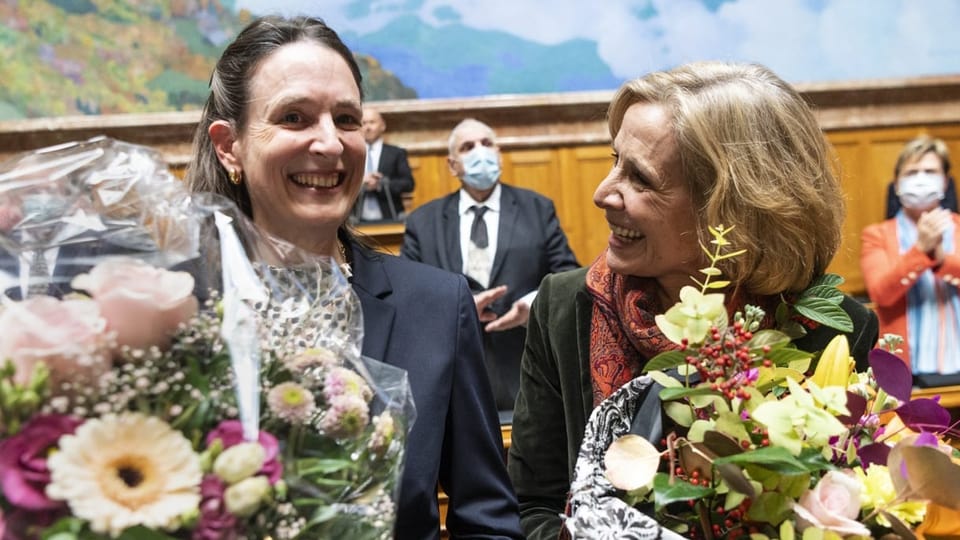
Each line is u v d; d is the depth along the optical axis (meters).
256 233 1.05
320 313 1.04
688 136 1.29
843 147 7.46
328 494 0.92
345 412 0.93
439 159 7.45
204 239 0.96
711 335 1.04
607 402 1.19
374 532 0.94
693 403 1.04
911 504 1.03
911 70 7.65
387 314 1.34
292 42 1.30
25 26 7.24
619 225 1.36
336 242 1.40
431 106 7.41
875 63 7.66
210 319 0.89
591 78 7.75
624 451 1.06
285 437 0.91
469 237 4.23
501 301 4.09
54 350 0.80
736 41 7.70
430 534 1.25
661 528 1.03
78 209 0.93
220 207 1.03
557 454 1.53
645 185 1.33
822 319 1.32
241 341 0.89
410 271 1.41
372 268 1.40
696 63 1.41
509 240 4.18
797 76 7.70
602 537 1.04
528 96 7.46
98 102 7.36
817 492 0.98
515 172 7.47
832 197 1.36
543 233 4.22
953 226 3.79
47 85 7.30
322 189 1.30
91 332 0.81
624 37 7.72
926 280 3.82
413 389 1.30
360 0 7.52
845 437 1.09
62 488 0.76
